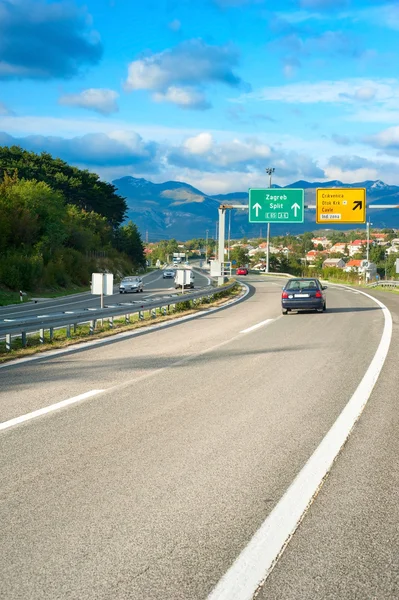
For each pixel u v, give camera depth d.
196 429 6.42
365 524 3.90
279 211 39.00
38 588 3.11
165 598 3.01
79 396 8.26
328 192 37.84
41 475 4.94
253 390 8.58
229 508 4.18
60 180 87.50
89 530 3.83
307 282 23.48
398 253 157.75
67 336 15.60
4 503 4.32
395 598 3.00
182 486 4.64
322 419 6.82
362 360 11.34
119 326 18.78
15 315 26.48
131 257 121.94
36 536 3.74
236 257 170.25
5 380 9.60
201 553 3.49
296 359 11.54
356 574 3.24
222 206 40.44
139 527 3.87
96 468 5.11
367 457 5.36
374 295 37.75
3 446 5.82
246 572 3.26
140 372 10.23
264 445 5.78
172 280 82.12
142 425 6.61
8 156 88.12
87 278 66.25
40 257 52.22
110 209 104.31
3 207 55.34
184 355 12.22
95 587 3.12
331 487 4.59
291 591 3.07
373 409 7.31
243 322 19.97
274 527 3.85
